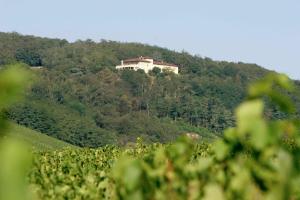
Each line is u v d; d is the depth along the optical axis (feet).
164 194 42.50
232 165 41.34
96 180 86.38
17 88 15.80
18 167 14.19
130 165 39.27
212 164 44.01
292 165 35.70
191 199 43.80
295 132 33.99
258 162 37.14
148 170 40.98
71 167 140.67
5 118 15.87
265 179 36.52
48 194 78.64
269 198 35.63
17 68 16.10
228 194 38.40
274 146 36.19
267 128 31.60
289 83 31.94
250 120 31.09
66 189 79.97
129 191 39.11
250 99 31.60
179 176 44.24
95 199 73.41
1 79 15.69
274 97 31.91
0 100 15.62
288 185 35.58
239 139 38.93
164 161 45.47
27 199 13.98
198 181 44.11
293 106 32.19
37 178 94.02
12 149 14.56
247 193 37.58
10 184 13.91
